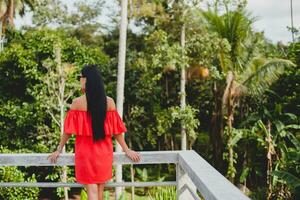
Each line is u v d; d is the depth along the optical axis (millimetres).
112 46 28969
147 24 20344
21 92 18250
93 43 35750
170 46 17344
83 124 3053
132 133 19031
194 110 16766
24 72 17062
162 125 17812
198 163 2805
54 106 15117
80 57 18609
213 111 18016
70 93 15398
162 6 16734
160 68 18016
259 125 15258
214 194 1994
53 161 3176
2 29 26266
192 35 17281
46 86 16281
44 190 18391
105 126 3090
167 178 19141
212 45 15555
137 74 19109
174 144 20141
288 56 18547
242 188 16281
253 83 15680
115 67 19891
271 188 14742
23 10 28922
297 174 13359
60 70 14891
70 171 16594
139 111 18562
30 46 17875
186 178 3264
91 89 3043
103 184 3176
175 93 19219
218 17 15742
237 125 17812
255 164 16516
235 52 15859
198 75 17250
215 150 16766
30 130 17422
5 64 18000
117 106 13703
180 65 15969
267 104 17078
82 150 3082
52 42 17578
